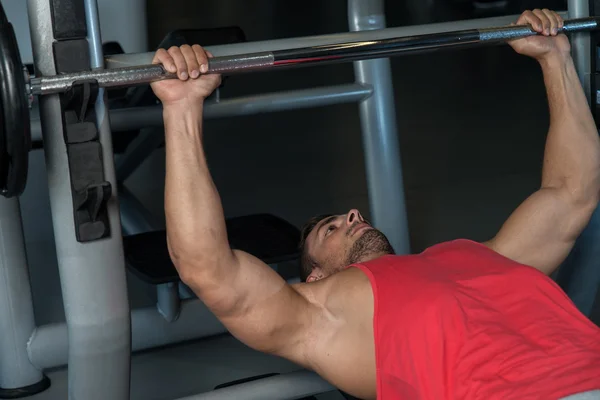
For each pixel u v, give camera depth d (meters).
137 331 1.96
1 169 1.18
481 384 1.21
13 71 1.11
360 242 1.60
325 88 2.09
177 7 7.47
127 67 1.25
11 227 1.85
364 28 2.09
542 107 4.43
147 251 1.91
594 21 1.58
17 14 2.17
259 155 3.83
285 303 1.35
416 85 5.06
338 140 4.00
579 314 1.35
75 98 1.22
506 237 1.58
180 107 1.29
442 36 1.46
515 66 5.39
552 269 1.60
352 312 1.38
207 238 1.27
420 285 1.35
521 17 1.56
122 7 2.29
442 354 1.27
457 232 2.82
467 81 5.09
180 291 2.28
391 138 2.17
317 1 7.76
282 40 1.49
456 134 4.04
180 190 1.27
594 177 1.59
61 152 1.29
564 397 1.14
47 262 2.67
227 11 7.32
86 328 1.34
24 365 1.93
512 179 3.35
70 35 1.25
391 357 1.31
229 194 3.31
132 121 1.97
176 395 1.96
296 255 1.84
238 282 1.31
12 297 1.88
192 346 2.23
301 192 3.30
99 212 1.29
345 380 1.38
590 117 1.61
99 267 1.32
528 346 1.25
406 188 3.31
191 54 1.29
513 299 1.37
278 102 2.04
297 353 1.39
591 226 1.81
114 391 1.41
